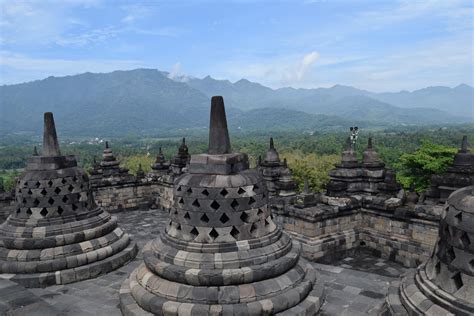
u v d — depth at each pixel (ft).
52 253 42.11
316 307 31.94
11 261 41.88
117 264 45.55
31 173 44.62
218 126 33.37
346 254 55.93
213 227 31.63
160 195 88.94
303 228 54.24
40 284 40.52
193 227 32.14
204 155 33.37
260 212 33.35
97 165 90.07
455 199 24.30
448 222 23.81
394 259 53.31
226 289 29.84
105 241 46.06
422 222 49.75
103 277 43.27
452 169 56.13
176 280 30.76
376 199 56.03
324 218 53.83
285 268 32.40
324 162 202.69
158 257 33.06
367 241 57.16
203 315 28.53
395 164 173.37
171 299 30.12
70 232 43.86
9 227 44.04
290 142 474.49
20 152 490.08
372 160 64.59
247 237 32.22
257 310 29.07
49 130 45.11
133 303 32.14
